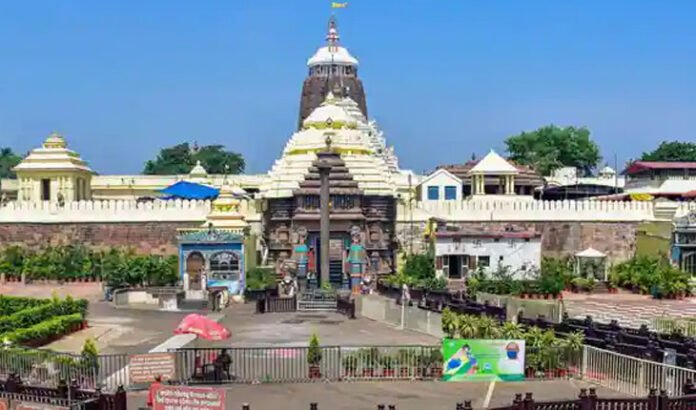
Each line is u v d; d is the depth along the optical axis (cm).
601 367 2947
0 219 7356
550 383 2973
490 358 3006
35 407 2253
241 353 3253
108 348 3775
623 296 6112
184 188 8200
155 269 6322
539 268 6494
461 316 3744
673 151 13025
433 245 6644
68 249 7112
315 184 6794
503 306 4178
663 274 6084
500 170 8925
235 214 6469
